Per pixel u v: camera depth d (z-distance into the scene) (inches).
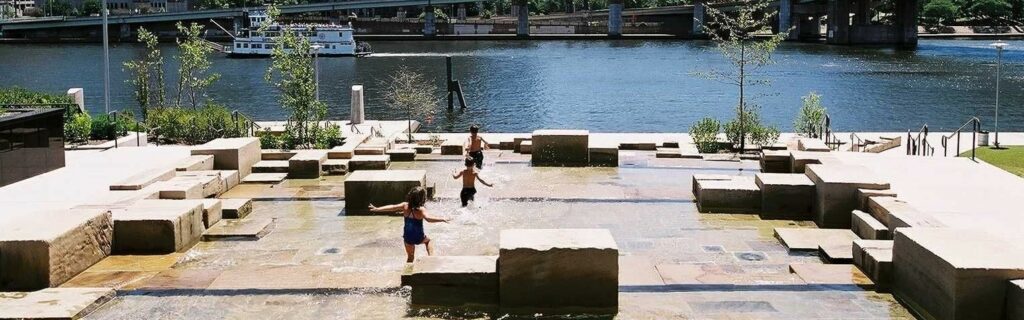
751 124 1251.8
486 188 882.1
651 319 504.1
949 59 5182.1
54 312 498.3
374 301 536.7
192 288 560.1
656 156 1096.8
